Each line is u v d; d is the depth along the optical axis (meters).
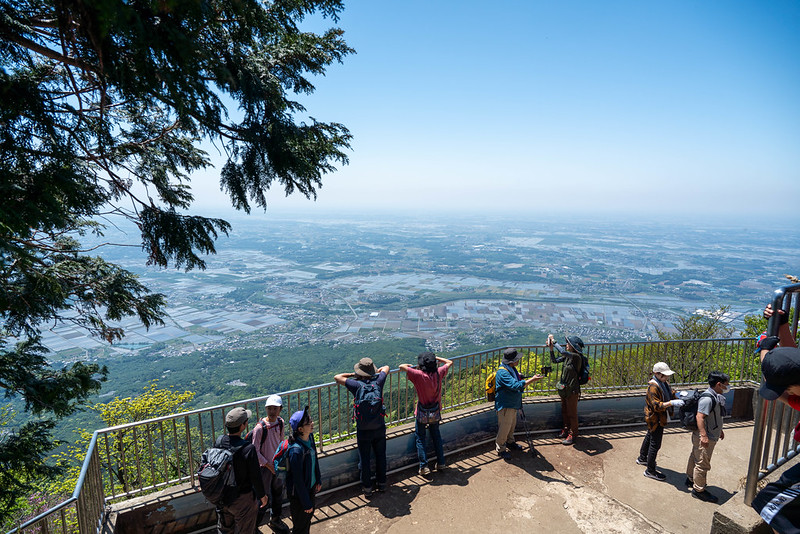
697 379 7.04
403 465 4.74
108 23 2.39
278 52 4.71
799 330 2.86
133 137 5.47
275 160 4.37
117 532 3.37
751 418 6.10
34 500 6.17
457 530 3.78
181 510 3.67
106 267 5.95
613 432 5.72
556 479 4.59
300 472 3.49
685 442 5.45
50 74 4.30
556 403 5.69
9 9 3.08
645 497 4.27
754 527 2.55
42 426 5.93
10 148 3.24
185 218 4.90
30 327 5.12
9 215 3.12
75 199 3.76
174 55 2.80
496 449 5.16
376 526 3.85
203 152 6.13
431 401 4.58
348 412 4.70
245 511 3.23
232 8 3.45
